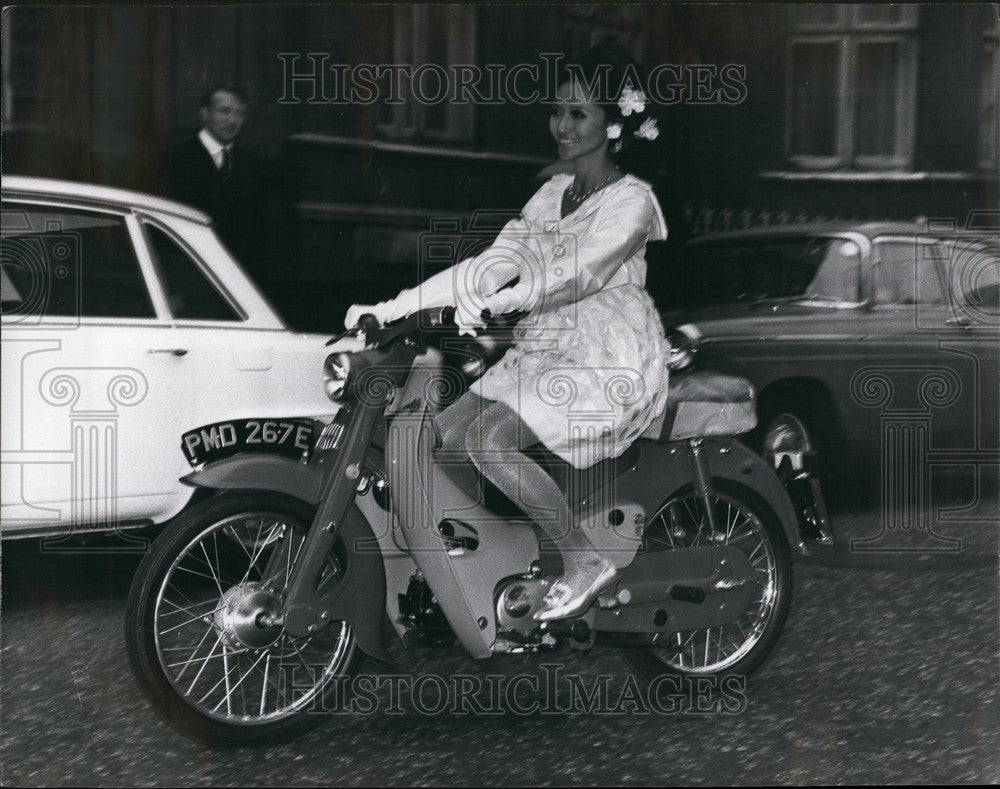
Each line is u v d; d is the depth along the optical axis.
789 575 3.50
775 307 3.79
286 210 3.69
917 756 3.11
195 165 3.66
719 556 3.33
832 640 3.72
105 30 3.60
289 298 3.73
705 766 3.05
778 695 3.46
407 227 3.69
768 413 3.84
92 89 3.62
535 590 3.14
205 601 3.28
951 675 3.56
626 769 3.02
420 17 3.62
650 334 3.29
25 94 3.61
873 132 3.72
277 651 3.21
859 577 3.96
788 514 3.48
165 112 3.64
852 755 3.11
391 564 3.14
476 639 3.12
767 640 3.50
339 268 3.70
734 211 3.74
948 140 3.73
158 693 2.96
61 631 3.61
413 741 3.16
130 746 3.08
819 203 3.74
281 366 3.71
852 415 3.85
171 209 3.67
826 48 3.69
